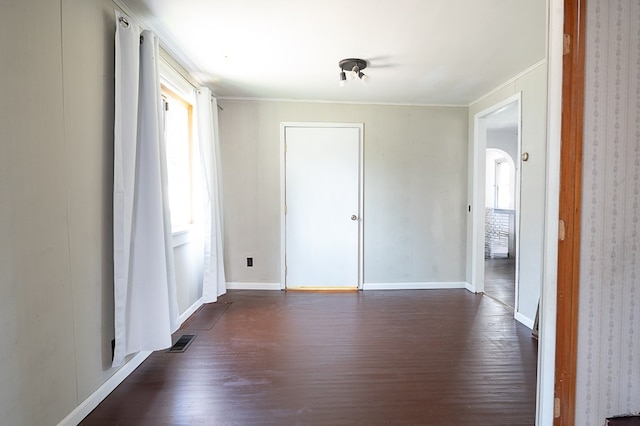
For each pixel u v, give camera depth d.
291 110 4.13
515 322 3.18
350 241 4.24
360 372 2.26
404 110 4.23
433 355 2.51
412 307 3.60
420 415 1.82
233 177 4.15
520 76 3.22
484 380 2.17
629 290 1.27
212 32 2.43
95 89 1.90
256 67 3.09
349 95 3.93
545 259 1.33
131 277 2.15
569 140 1.24
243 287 4.24
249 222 4.20
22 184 1.42
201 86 3.59
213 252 3.55
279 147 4.15
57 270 1.62
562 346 1.27
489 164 8.18
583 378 1.27
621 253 1.26
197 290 3.54
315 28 2.35
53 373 1.60
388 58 2.85
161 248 2.23
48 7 1.55
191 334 2.89
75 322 1.75
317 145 4.18
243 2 2.04
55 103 1.61
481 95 3.91
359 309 3.53
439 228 4.32
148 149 2.21
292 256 4.24
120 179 2.00
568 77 1.23
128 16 2.15
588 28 1.22
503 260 6.23
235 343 2.71
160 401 1.95
